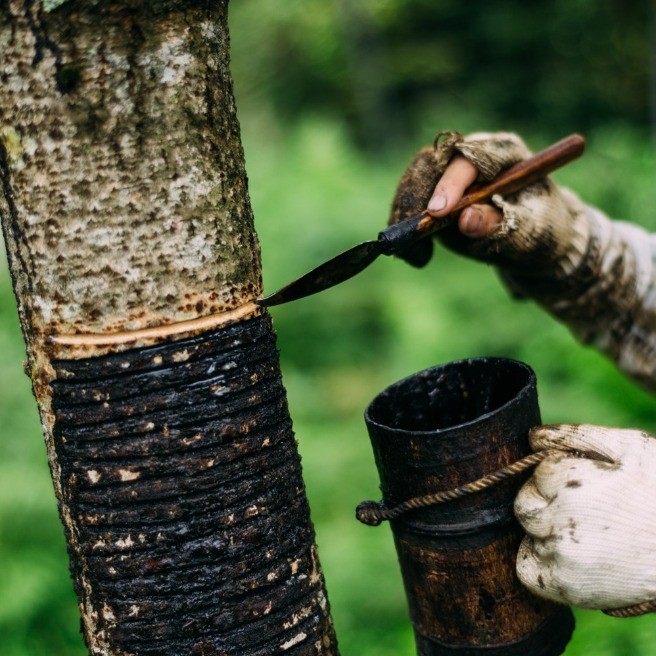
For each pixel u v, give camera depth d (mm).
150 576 926
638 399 4020
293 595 977
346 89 12062
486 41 11711
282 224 6375
